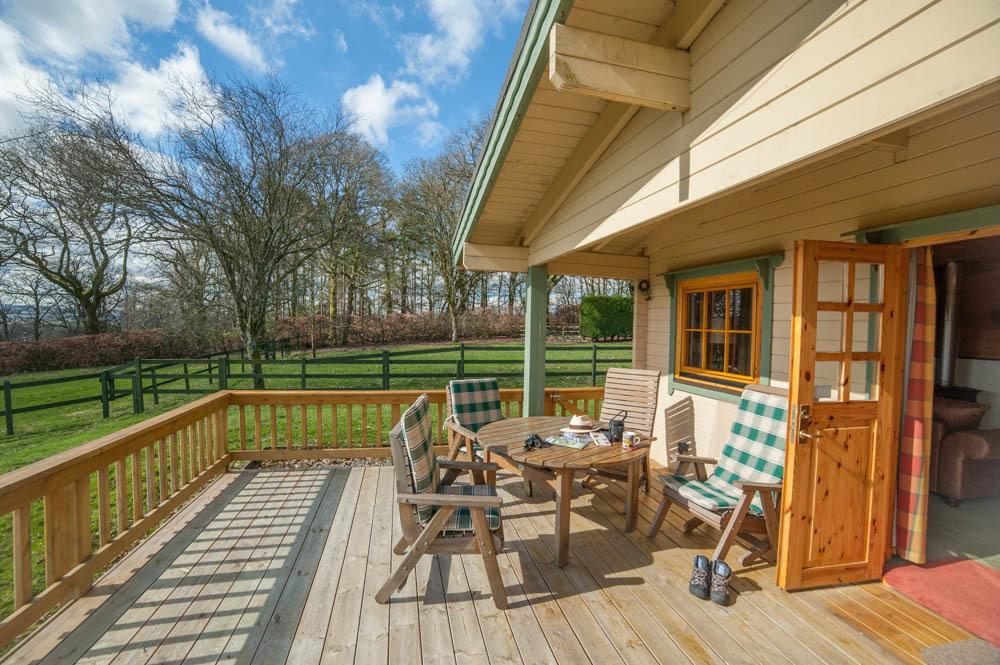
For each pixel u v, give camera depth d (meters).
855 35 1.46
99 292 14.59
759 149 1.83
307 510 3.58
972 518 3.45
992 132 2.14
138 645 2.06
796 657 1.99
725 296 4.30
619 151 3.00
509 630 2.17
